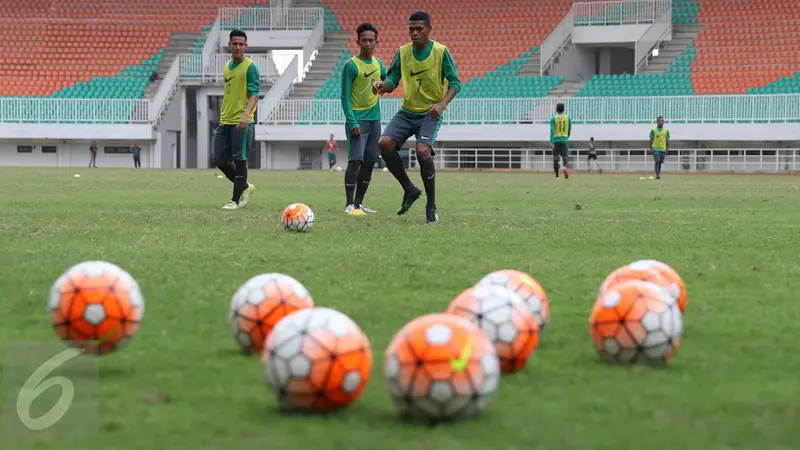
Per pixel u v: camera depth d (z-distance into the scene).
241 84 21.89
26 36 78.31
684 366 6.85
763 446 5.02
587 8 70.88
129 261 12.43
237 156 22.09
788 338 7.96
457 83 18.58
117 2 81.62
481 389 5.20
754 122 60.94
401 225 18.30
